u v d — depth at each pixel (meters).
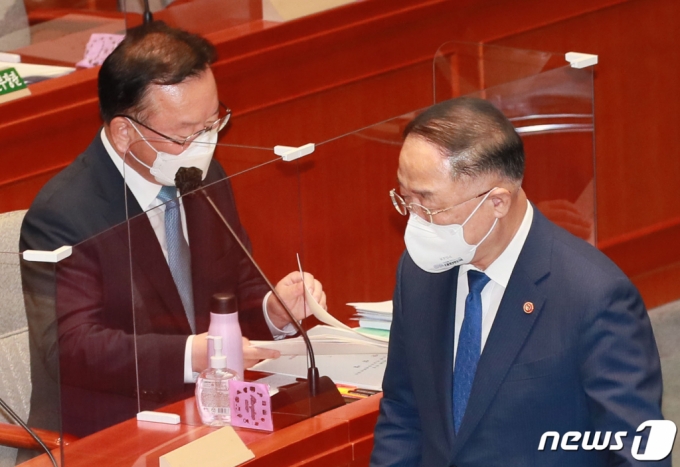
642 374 6.94
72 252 7.90
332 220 9.37
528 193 10.52
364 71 14.78
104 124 9.63
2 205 12.55
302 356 8.95
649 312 16.91
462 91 11.98
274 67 14.00
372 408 9.04
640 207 16.83
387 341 9.55
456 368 7.68
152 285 8.22
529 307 7.27
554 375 7.19
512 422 7.31
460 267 7.81
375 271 9.90
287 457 8.45
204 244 8.33
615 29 16.08
